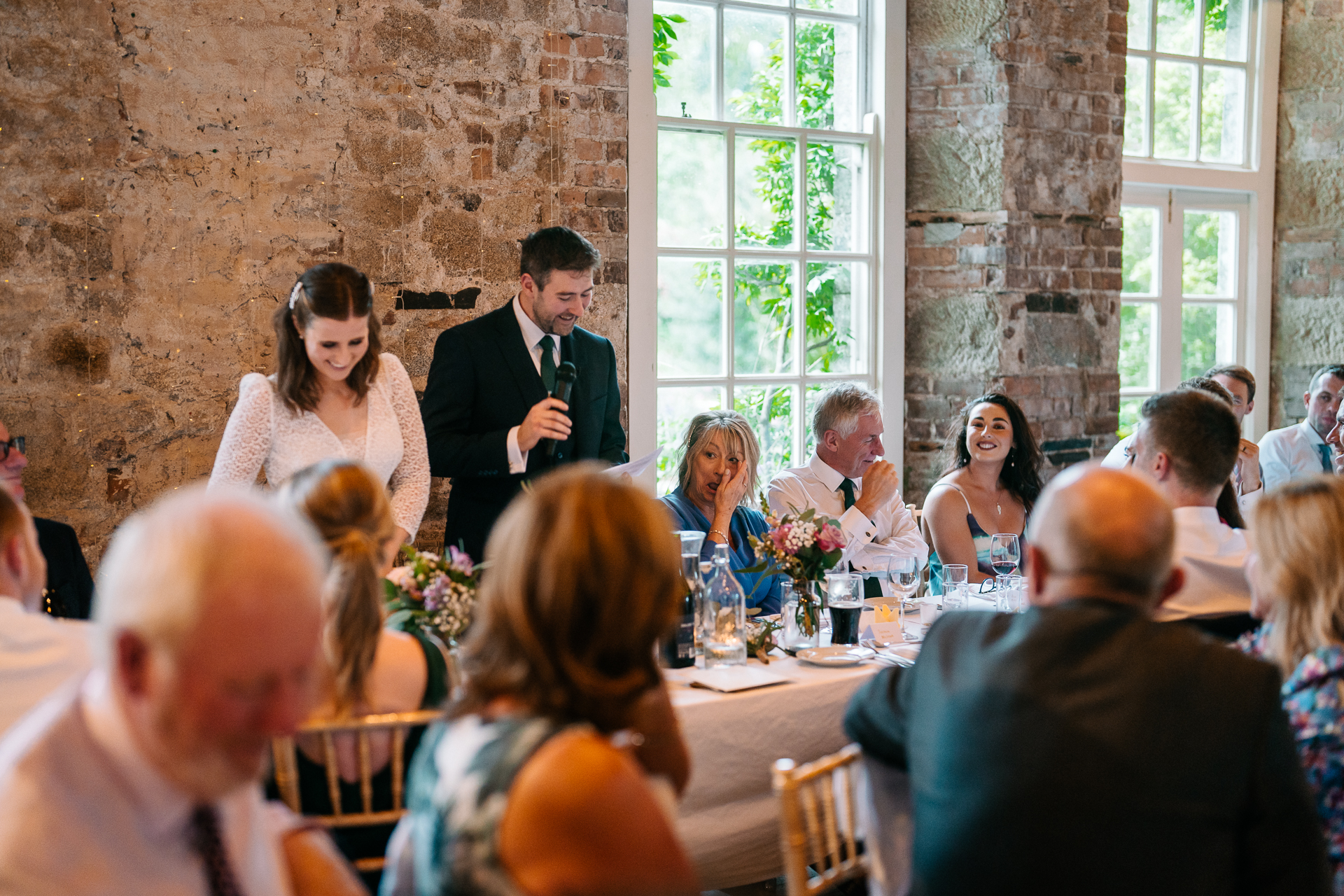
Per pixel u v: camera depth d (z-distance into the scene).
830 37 4.71
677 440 4.50
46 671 1.60
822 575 2.81
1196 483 2.33
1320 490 1.79
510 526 1.15
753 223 4.61
